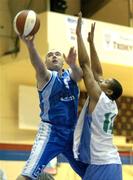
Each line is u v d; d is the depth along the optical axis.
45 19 9.49
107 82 5.71
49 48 9.32
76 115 5.64
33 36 5.28
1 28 10.88
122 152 11.25
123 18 11.59
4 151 10.17
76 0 12.37
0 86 10.73
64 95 5.51
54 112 5.48
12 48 10.54
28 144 10.44
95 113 5.47
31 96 10.93
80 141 5.51
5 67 10.70
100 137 5.48
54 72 5.53
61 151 5.51
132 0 11.49
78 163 5.71
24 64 10.22
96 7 12.24
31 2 11.32
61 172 10.16
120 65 10.30
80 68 5.52
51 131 5.46
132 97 12.98
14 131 10.78
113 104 5.61
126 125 12.74
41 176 6.22
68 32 9.59
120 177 5.48
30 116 10.85
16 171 10.20
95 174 5.42
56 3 10.80
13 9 11.12
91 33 5.86
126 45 10.39
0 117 10.67
